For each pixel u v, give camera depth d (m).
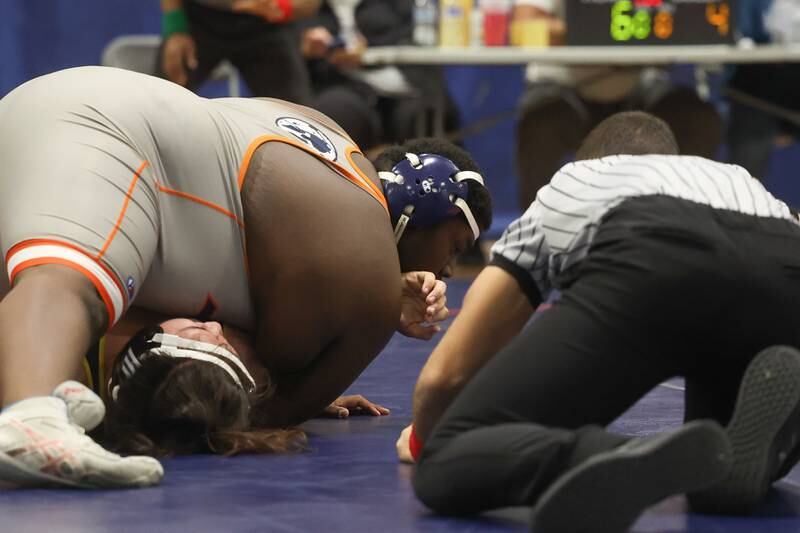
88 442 3.62
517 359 3.42
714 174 3.70
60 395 3.62
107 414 4.18
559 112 12.87
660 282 3.37
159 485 3.78
